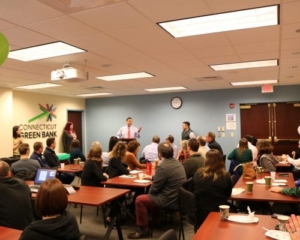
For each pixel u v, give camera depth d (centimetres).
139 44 392
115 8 274
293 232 141
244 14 299
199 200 302
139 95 984
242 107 867
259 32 351
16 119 825
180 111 925
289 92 812
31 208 254
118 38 364
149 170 460
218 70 583
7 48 286
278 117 839
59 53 433
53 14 285
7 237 198
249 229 197
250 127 864
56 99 960
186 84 769
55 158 594
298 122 821
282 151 834
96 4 264
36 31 333
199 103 903
